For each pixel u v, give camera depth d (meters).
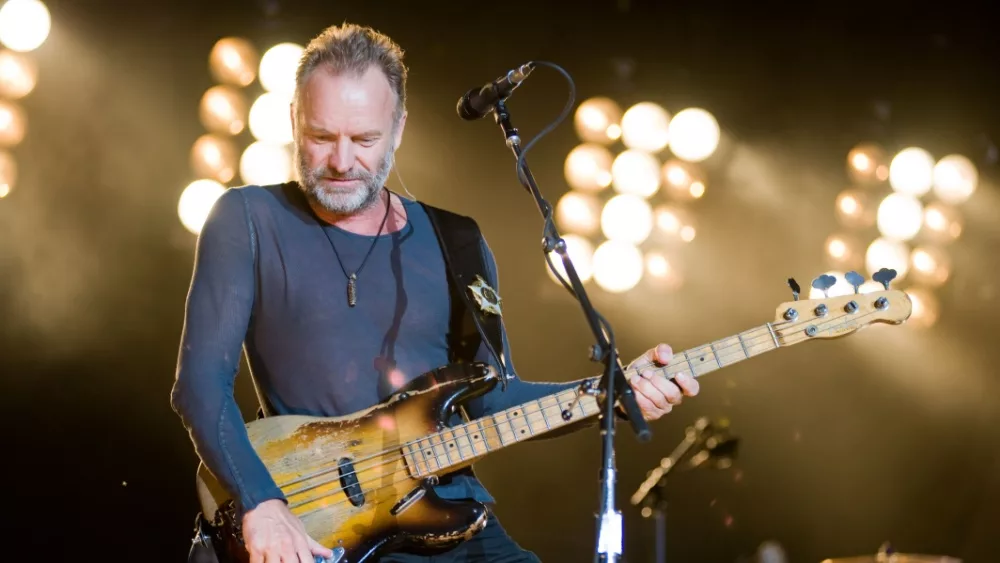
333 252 4.44
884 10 13.01
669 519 12.73
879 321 4.64
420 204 4.76
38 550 11.37
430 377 4.39
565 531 12.41
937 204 12.47
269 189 4.50
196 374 4.01
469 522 4.27
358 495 4.23
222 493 4.18
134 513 11.59
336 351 4.34
